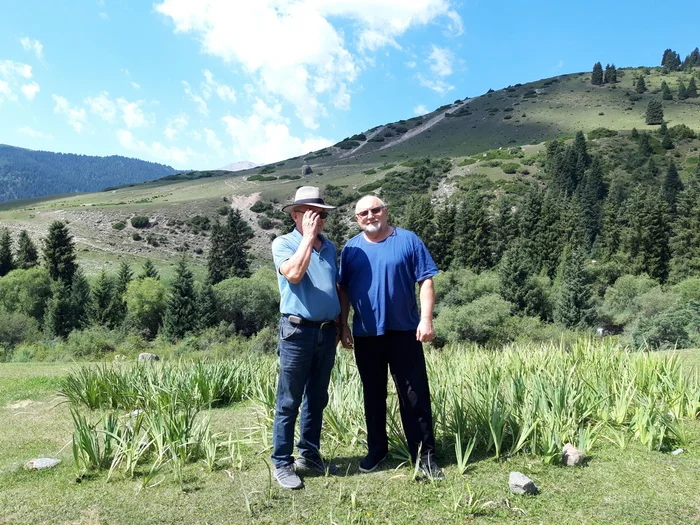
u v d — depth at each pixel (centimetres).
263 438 380
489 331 2806
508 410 363
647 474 298
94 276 5219
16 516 265
